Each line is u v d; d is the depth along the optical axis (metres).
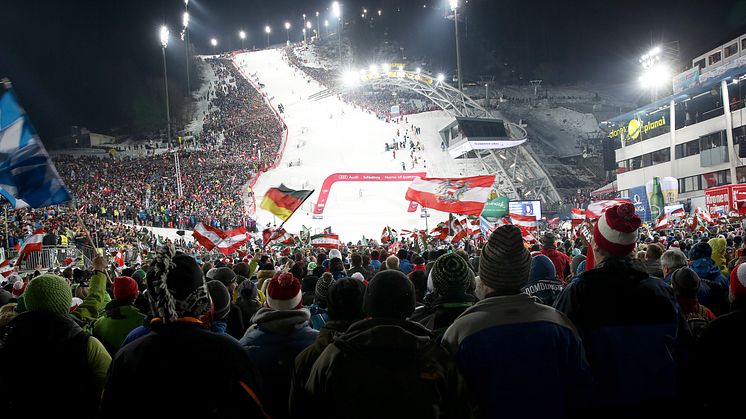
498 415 2.92
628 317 3.22
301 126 95.12
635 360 3.18
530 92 142.50
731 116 47.06
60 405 3.38
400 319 2.94
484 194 10.11
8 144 5.57
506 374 2.93
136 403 2.62
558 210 67.94
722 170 48.31
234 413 2.68
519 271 3.14
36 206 5.69
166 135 110.50
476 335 3.00
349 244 33.28
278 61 152.38
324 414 2.74
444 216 57.12
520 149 76.50
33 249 15.80
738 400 3.21
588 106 122.75
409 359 2.70
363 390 2.64
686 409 3.35
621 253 3.44
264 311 4.11
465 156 79.88
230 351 2.76
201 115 118.31
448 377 2.78
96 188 55.84
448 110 85.69
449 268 3.79
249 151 82.00
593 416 3.23
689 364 3.38
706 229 20.17
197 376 2.64
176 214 46.47
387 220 55.69
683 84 54.97
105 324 5.12
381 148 82.50
